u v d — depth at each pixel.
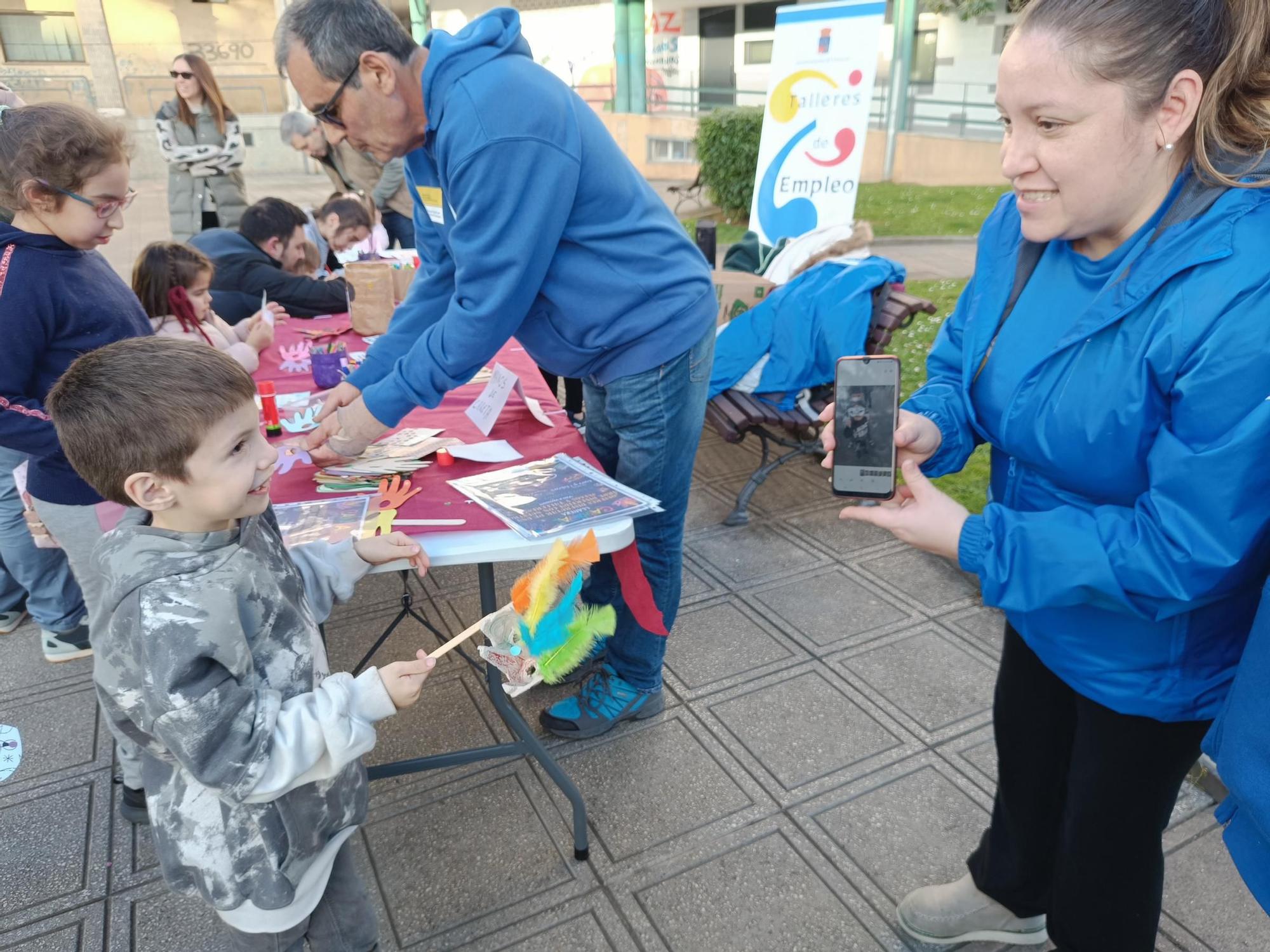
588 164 1.88
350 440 1.95
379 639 2.73
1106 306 1.10
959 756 2.36
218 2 19.92
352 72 1.72
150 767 1.28
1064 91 0.99
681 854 2.07
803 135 5.94
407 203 5.61
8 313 1.90
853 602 3.11
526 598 1.18
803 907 1.92
